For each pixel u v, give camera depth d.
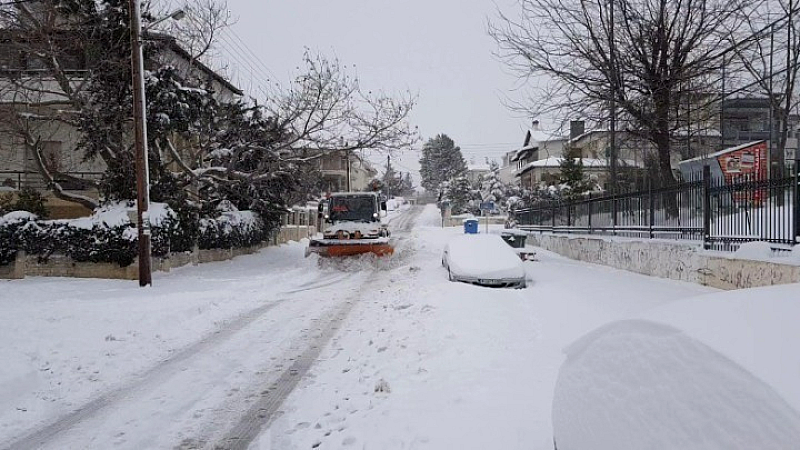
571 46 21.36
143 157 16.64
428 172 121.12
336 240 21.70
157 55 22.36
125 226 18.75
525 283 15.10
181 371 7.84
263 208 30.89
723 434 2.10
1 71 20.81
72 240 18.80
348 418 5.83
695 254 13.13
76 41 20.44
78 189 26.31
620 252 17.67
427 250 29.09
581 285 14.25
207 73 25.30
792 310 2.57
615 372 2.95
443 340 8.73
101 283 17.41
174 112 20.59
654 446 2.37
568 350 3.69
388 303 12.93
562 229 26.38
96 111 20.52
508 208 52.91
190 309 12.36
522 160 82.19
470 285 14.24
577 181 41.62
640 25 19.97
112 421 6.01
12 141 24.34
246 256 27.69
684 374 2.46
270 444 5.32
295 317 11.64
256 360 8.35
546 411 5.63
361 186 98.94
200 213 24.30
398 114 25.69
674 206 15.06
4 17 19.94
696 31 19.83
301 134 25.41
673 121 21.56
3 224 18.83
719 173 15.41
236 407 6.36
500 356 7.77
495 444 4.94
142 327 10.61
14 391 7.01
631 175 27.81
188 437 5.55
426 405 6.02
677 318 2.85
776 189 10.78
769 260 10.30
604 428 2.79
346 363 7.96
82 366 8.09
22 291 15.70
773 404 2.00
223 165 25.28
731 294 3.04
